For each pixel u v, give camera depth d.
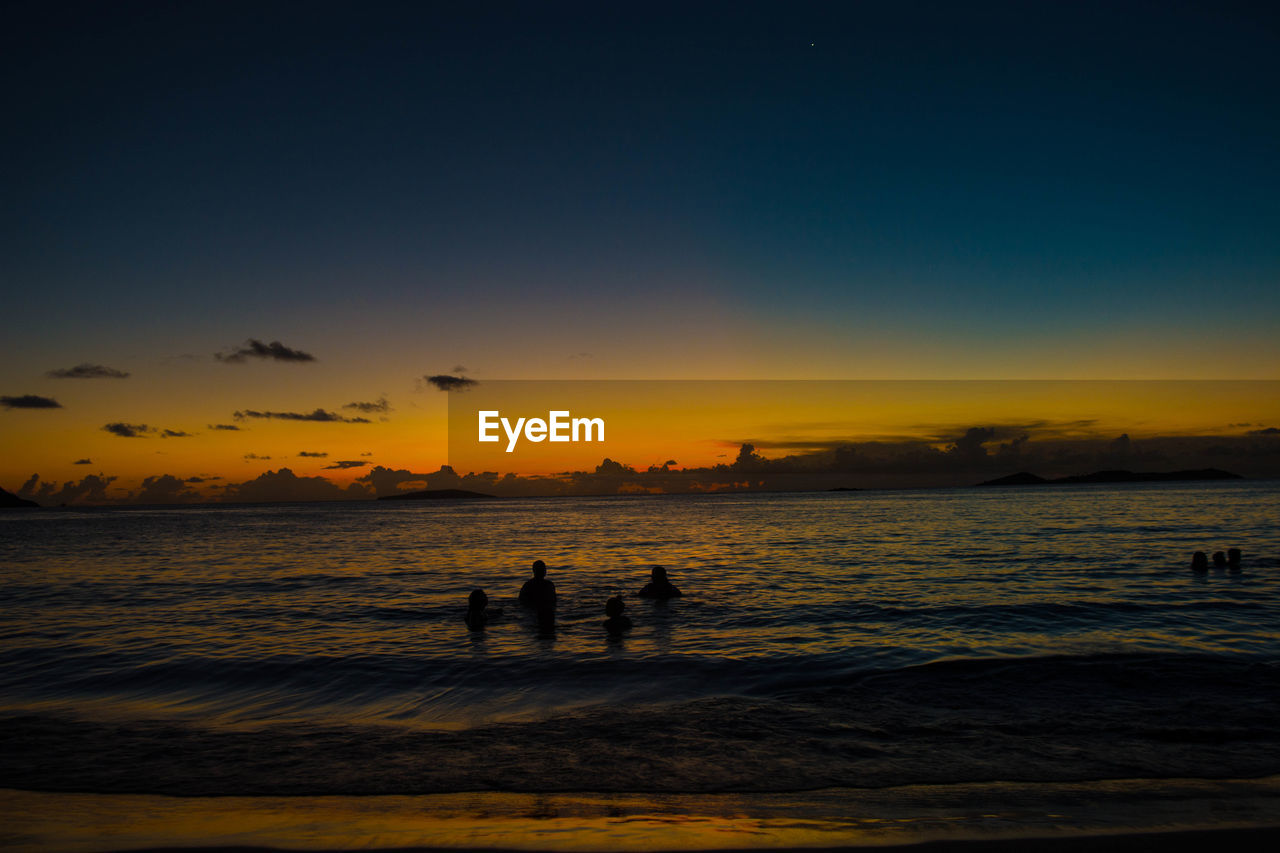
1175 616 13.02
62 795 5.95
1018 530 37.03
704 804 5.56
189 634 12.82
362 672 10.09
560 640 11.94
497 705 8.51
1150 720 7.53
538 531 48.84
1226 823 5.03
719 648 11.13
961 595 15.74
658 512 88.69
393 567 24.67
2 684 9.72
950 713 7.88
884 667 9.82
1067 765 6.34
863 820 5.17
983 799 5.59
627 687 9.16
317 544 37.97
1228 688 8.60
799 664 10.09
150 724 7.96
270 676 9.96
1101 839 4.75
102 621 14.23
